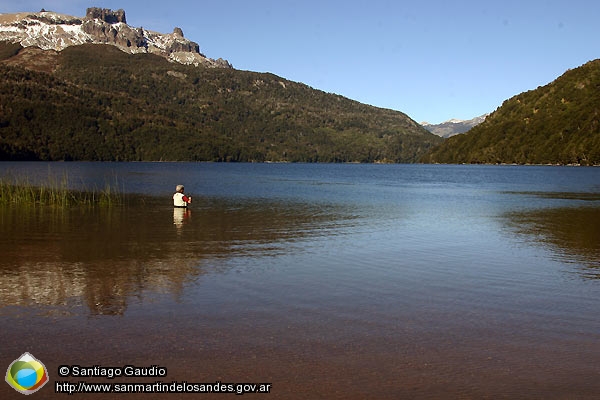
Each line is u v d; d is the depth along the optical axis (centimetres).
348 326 904
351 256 1566
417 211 3116
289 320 932
